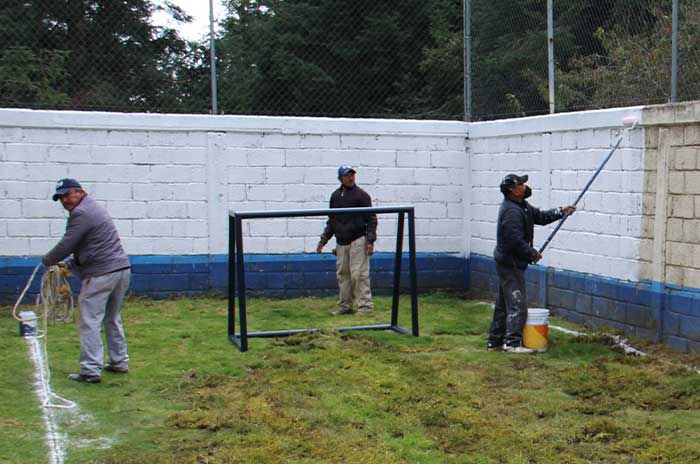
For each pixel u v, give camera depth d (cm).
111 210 1017
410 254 823
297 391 616
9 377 650
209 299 1041
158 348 761
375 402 590
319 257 1080
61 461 476
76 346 760
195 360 713
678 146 749
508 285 752
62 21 1073
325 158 1073
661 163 769
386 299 1060
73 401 590
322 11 1154
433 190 1106
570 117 895
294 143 1062
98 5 1083
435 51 1186
